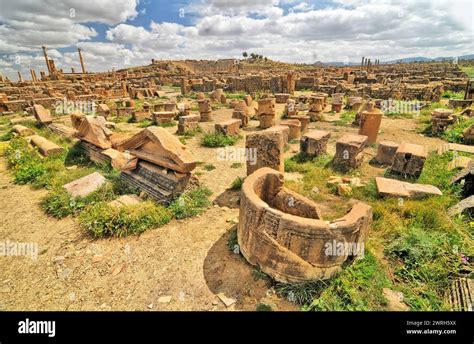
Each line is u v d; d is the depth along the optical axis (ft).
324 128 43.29
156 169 21.76
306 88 98.43
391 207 17.97
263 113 44.32
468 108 43.83
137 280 13.17
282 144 20.94
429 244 13.88
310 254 11.51
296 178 24.30
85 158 29.60
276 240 11.94
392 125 43.57
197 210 18.94
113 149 27.96
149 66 233.76
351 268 12.67
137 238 16.30
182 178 20.16
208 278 13.06
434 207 17.40
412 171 23.08
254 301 11.71
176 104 62.03
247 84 93.97
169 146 19.71
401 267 13.29
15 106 61.00
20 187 24.03
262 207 12.29
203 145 36.22
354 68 209.97
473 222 15.35
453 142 32.94
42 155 30.55
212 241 15.85
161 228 17.22
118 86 104.32
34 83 112.06
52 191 21.57
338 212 18.43
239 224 14.32
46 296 12.49
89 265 14.29
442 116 36.83
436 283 12.22
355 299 11.27
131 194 21.11
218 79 116.47
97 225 16.72
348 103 61.21
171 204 19.10
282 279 12.18
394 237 15.37
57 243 16.15
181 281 12.96
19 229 17.67
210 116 52.65
